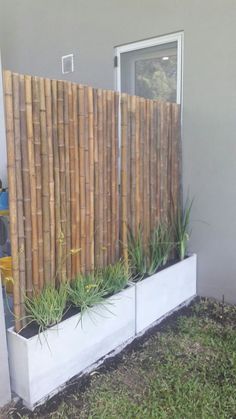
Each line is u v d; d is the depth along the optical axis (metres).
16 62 4.73
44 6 4.22
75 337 2.24
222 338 2.75
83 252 2.53
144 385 2.25
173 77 3.38
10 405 2.06
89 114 2.44
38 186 2.16
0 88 3.12
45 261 2.26
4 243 3.48
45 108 2.14
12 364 2.08
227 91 3.05
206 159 3.27
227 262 3.29
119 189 2.83
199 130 3.26
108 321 2.49
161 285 3.00
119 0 3.54
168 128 3.23
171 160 3.31
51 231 2.28
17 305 2.10
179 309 3.27
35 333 2.06
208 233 3.36
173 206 3.41
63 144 2.29
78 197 2.44
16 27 4.61
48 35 4.26
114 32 3.64
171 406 2.06
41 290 2.25
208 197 3.31
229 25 2.95
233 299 3.30
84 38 3.90
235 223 3.18
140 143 2.94
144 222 3.09
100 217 2.64
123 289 2.64
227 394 2.16
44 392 2.09
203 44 3.11
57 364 2.15
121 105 2.72
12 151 2.00
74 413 2.02
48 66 4.34
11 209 2.04
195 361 2.48
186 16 3.15
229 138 3.11
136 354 2.58
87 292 2.35
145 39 3.44
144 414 2.00
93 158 2.52
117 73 3.70
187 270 3.33
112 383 2.27
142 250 3.03
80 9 3.87
